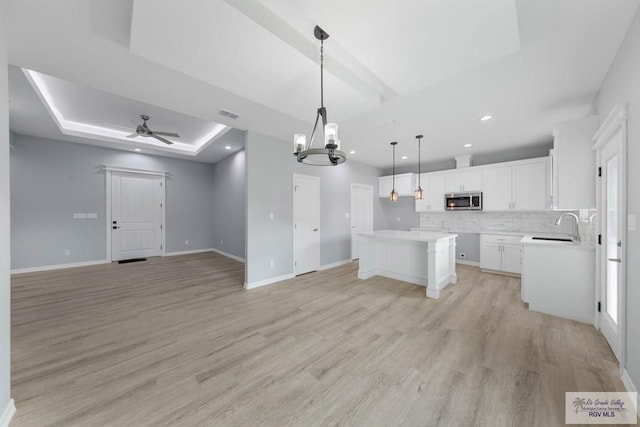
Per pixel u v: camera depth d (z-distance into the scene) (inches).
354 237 234.4
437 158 222.2
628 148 69.1
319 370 75.5
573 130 102.7
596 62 80.9
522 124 137.5
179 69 75.5
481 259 195.9
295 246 181.2
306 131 155.9
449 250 161.8
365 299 134.3
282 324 105.4
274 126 146.9
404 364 78.2
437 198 224.7
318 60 73.6
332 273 189.3
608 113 86.5
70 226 198.8
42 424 55.9
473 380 70.7
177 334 96.8
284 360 80.5
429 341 91.6
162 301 130.8
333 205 213.3
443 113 122.5
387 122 134.9
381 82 92.7
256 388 68.0
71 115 161.3
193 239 268.5
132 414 59.1
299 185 184.5
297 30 66.6
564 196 104.4
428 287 137.6
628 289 68.4
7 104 58.0
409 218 257.1
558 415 58.3
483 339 92.7
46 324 104.1
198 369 75.9
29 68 86.1
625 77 70.2
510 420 57.1
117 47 75.6
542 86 96.5
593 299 104.1
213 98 110.3
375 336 95.4
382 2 52.2
